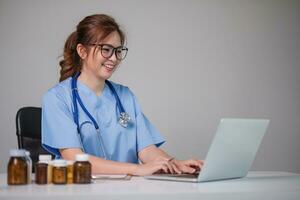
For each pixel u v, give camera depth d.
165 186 1.14
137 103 1.90
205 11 3.04
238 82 3.08
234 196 1.06
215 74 3.04
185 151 2.99
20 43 2.82
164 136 2.97
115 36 1.70
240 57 3.08
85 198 0.98
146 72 2.96
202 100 3.02
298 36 3.14
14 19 2.82
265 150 3.12
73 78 1.75
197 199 1.03
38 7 2.85
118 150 1.76
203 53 3.03
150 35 2.97
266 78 3.12
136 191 1.02
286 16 3.15
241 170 1.40
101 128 1.73
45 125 1.64
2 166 2.78
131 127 1.82
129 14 2.95
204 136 3.02
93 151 1.70
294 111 3.15
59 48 2.86
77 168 1.17
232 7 3.07
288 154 3.14
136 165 1.47
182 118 3.00
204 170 1.24
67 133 1.60
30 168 1.19
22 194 0.97
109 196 0.99
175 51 2.99
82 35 1.72
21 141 1.87
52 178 1.17
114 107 1.79
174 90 2.99
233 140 1.27
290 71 3.15
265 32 3.12
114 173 1.46
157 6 2.98
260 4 3.11
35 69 2.83
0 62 2.80
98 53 1.68
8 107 2.80
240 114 3.07
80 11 2.89
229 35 3.07
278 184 1.23
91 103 1.73
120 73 2.93
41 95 2.83
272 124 3.12
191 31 3.02
